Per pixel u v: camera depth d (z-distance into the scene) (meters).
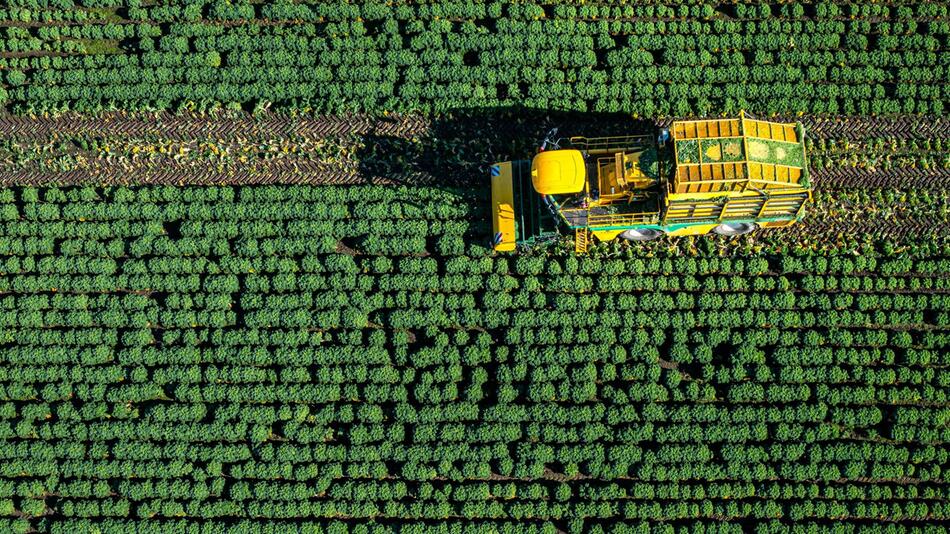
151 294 29.64
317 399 28.61
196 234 29.56
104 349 29.00
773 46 30.45
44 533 28.22
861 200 29.53
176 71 30.61
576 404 28.41
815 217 29.48
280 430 28.67
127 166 30.55
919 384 28.27
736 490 27.73
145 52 30.77
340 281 29.14
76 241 29.66
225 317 29.19
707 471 27.78
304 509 27.94
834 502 27.61
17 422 28.55
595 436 28.00
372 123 30.56
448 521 28.00
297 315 28.86
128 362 28.89
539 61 30.36
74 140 30.58
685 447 27.88
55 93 30.56
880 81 30.30
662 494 27.75
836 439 28.06
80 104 30.58
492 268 29.28
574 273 29.17
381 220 29.56
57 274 29.53
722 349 28.83
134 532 27.95
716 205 26.11
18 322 29.19
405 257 29.56
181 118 30.72
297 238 29.44
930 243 29.14
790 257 29.03
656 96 30.17
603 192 26.59
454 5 30.80
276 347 29.00
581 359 28.47
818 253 29.19
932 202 29.47
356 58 30.41
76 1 31.22
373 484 28.02
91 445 28.47
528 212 28.64
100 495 28.23
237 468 28.22
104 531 27.98
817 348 28.36
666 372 28.50
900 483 27.88
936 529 27.30
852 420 27.89
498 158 30.06
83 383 28.88
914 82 30.16
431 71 30.17
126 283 29.36
